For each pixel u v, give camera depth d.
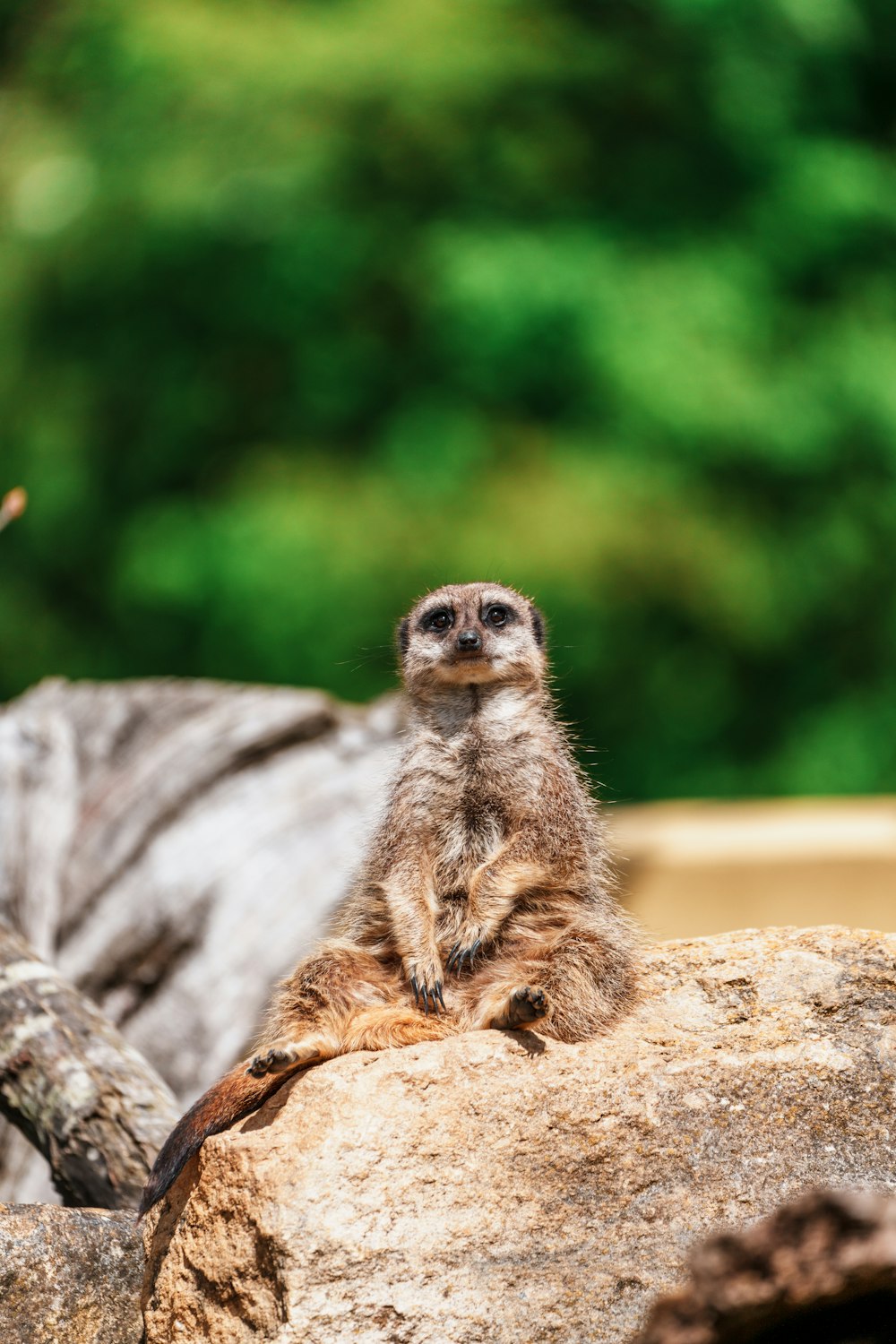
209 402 24.83
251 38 24.22
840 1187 5.74
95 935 11.54
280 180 23.59
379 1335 5.32
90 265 24.45
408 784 7.35
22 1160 10.23
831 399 23.39
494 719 7.41
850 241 24.30
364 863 7.36
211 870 11.66
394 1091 5.71
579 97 24.66
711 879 14.82
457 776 7.31
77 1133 7.42
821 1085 5.93
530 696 7.62
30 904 11.47
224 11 24.91
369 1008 6.63
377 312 24.38
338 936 7.33
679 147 24.70
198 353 25.05
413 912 6.79
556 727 7.77
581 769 7.73
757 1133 5.80
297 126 23.89
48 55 25.83
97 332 25.25
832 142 24.78
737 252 23.64
